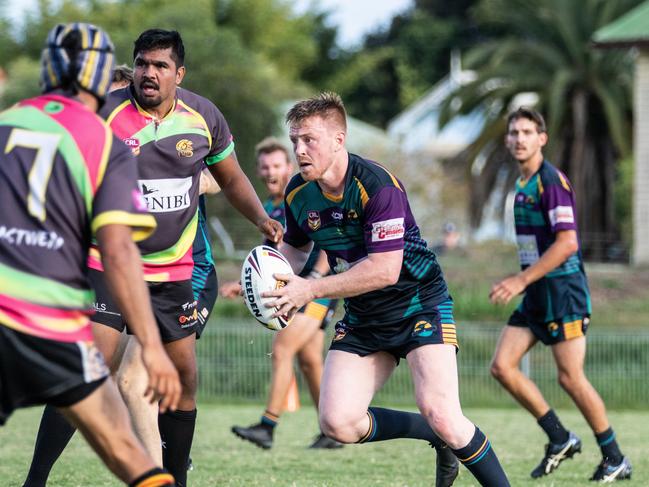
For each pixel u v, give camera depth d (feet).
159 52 54.39
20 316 37.29
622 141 286.46
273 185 92.63
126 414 39.58
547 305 78.64
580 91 305.73
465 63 323.57
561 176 78.13
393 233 53.06
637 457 88.94
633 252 245.45
